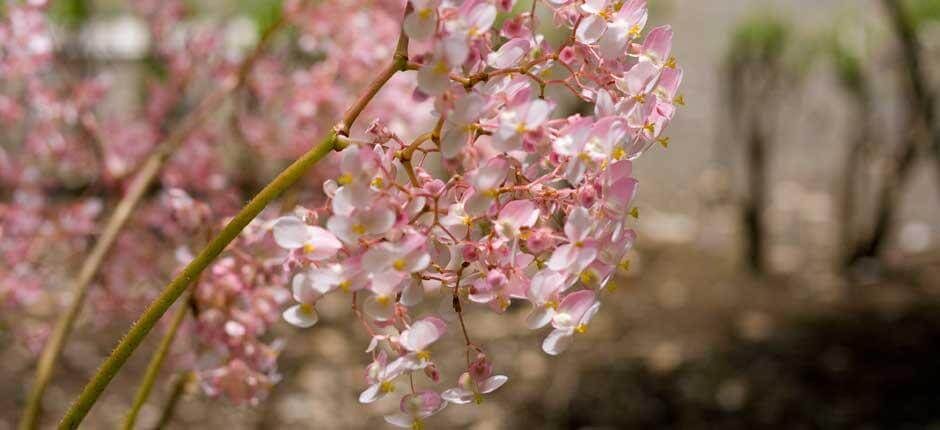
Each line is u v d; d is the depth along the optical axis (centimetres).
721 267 416
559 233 94
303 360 342
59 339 134
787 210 459
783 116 521
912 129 392
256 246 119
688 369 339
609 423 313
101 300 200
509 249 94
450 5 90
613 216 93
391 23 189
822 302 382
